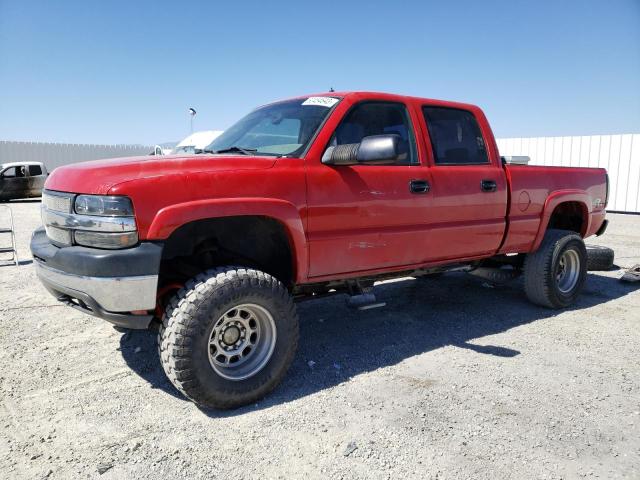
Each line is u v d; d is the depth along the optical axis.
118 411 2.99
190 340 2.78
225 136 4.30
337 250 3.49
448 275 6.87
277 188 3.15
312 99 3.93
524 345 4.14
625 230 12.05
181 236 3.34
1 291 5.94
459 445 2.62
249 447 2.61
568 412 2.99
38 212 16.39
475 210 4.32
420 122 4.11
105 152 33.22
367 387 3.32
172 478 2.35
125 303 2.71
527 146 18.75
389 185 3.71
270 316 3.10
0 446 2.60
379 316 4.98
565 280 5.33
